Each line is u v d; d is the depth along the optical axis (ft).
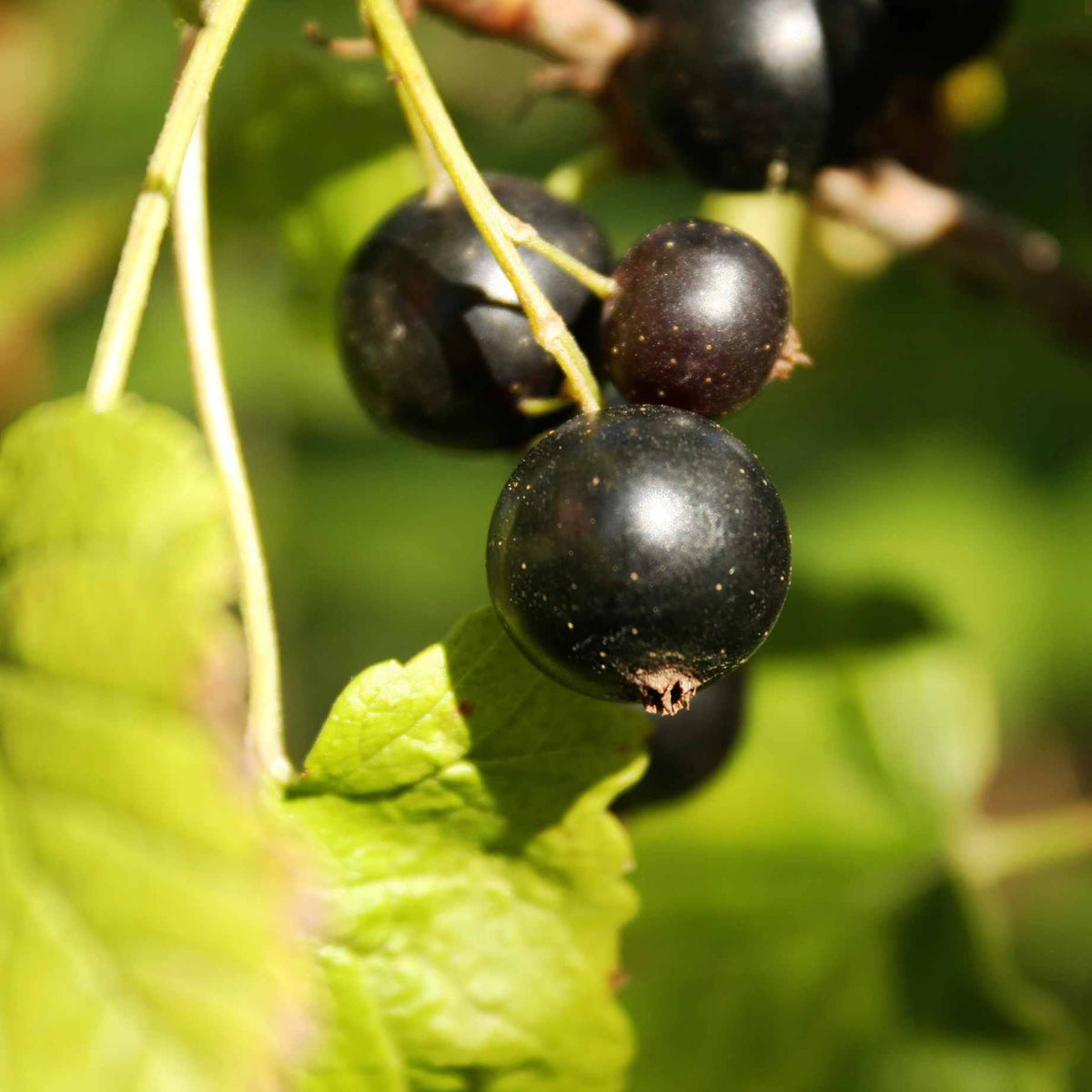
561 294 0.52
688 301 0.50
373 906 0.52
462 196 0.49
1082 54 0.64
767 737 0.66
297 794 0.51
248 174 0.63
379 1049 0.52
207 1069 0.44
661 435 0.48
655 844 0.66
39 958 0.45
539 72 0.59
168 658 0.45
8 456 0.46
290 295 0.64
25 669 0.45
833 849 0.65
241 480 0.50
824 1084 0.64
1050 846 0.64
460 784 0.51
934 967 0.64
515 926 0.52
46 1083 0.44
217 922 0.44
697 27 0.54
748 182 0.55
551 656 0.48
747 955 0.65
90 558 0.45
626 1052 0.53
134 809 0.45
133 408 0.46
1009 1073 0.63
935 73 0.59
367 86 0.63
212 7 0.49
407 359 0.53
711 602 0.47
